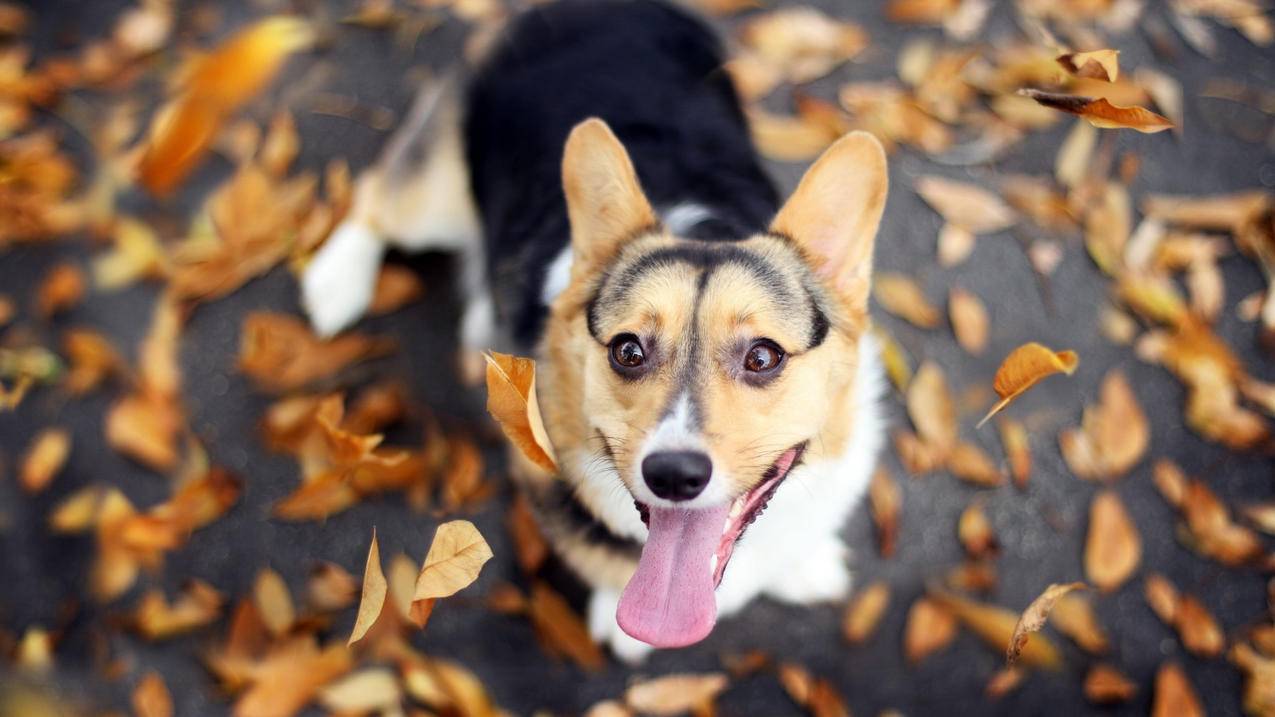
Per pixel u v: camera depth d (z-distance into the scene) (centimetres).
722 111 94
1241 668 92
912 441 99
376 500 97
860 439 83
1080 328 104
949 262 106
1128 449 98
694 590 77
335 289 103
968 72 114
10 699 90
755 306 75
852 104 114
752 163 92
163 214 109
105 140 112
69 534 96
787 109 114
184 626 93
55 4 119
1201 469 98
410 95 116
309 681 90
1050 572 96
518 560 96
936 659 93
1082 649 92
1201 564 95
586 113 91
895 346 103
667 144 90
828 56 116
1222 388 99
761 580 89
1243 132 112
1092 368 102
